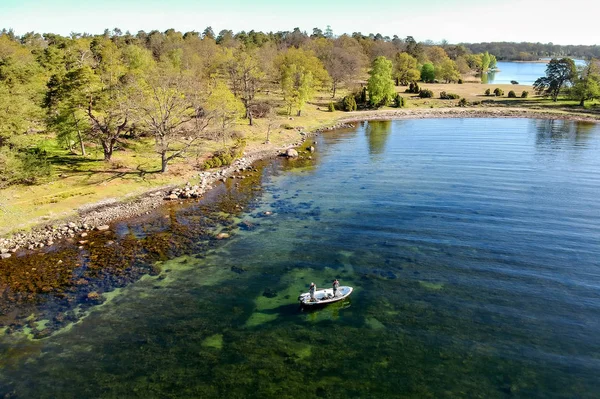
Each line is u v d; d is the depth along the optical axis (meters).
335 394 21.19
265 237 40.94
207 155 70.69
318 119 115.69
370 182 58.69
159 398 21.14
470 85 182.25
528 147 78.31
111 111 57.78
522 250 36.34
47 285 32.44
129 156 65.56
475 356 23.78
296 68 117.88
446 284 31.36
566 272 32.56
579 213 44.19
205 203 51.12
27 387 22.08
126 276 33.81
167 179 58.00
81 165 59.41
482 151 76.19
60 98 54.22
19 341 25.94
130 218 46.22
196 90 71.31
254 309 28.92
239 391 21.50
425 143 85.69
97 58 83.44
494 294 29.89
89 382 22.38
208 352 24.56
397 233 40.88
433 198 50.81
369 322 27.16
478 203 48.38
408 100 146.88
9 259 36.62
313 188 56.56
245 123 98.12
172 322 27.59
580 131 94.81
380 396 21.02
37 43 153.50
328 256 36.53
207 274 34.00
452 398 20.83
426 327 26.45
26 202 47.03
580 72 136.00
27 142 51.44
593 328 25.97
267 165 69.81
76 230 42.62
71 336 26.33
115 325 27.39
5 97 47.59
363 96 139.50
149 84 66.62
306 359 23.83
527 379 22.00
